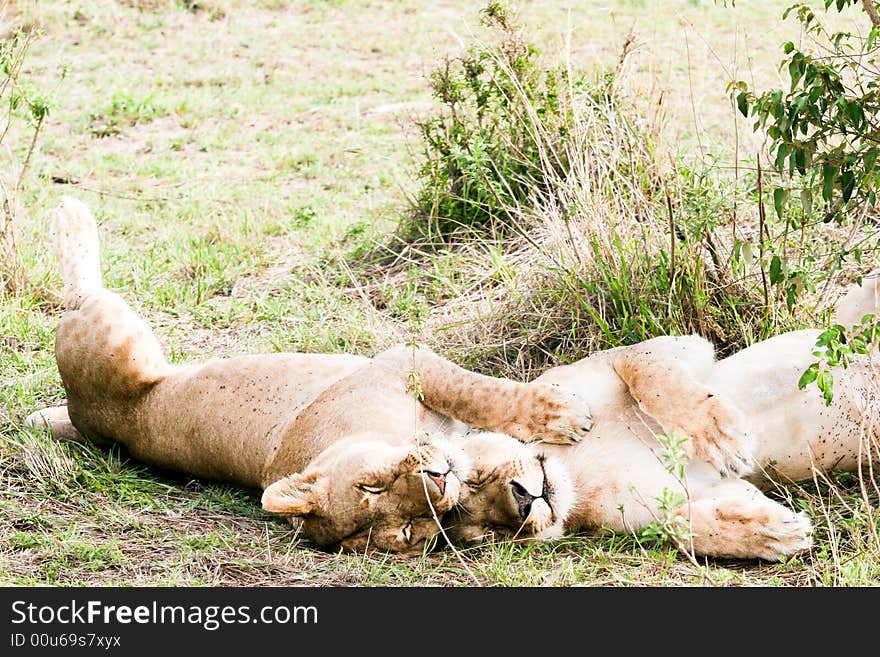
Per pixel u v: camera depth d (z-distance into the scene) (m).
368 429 6.96
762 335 8.30
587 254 9.15
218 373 8.02
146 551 6.95
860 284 7.13
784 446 6.74
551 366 8.83
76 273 9.04
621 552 6.62
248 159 16.77
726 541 6.36
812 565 6.22
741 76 15.40
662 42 19.20
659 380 6.77
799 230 9.30
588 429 6.96
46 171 15.74
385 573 6.36
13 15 22.55
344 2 25.88
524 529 6.47
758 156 8.16
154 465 8.34
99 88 20.33
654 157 9.48
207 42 23.19
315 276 11.55
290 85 20.59
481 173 11.19
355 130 17.59
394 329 9.88
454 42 22.20
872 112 6.89
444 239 11.68
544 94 11.43
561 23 21.59
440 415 7.39
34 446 8.02
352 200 14.36
